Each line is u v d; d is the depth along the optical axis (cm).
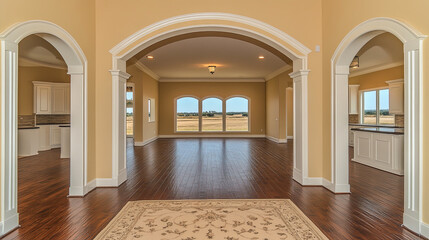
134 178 494
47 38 337
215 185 445
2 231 258
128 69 902
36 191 411
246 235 259
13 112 270
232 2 443
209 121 1341
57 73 926
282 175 518
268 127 1262
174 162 654
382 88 888
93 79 430
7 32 256
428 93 249
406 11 269
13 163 272
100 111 438
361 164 630
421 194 258
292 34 447
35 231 270
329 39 421
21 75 855
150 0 441
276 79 1109
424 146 256
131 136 1317
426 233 252
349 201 363
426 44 249
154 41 455
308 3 448
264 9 445
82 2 396
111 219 301
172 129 1310
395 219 300
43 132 877
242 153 802
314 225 283
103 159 439
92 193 402
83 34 399
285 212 322
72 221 295
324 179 437
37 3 301
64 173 536
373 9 315
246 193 401
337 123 401
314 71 447
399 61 800
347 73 400
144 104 1019
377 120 938
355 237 256
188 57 823
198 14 438
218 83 1321
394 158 527
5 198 263
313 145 447
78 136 391
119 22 439
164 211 326
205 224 287
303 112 446
